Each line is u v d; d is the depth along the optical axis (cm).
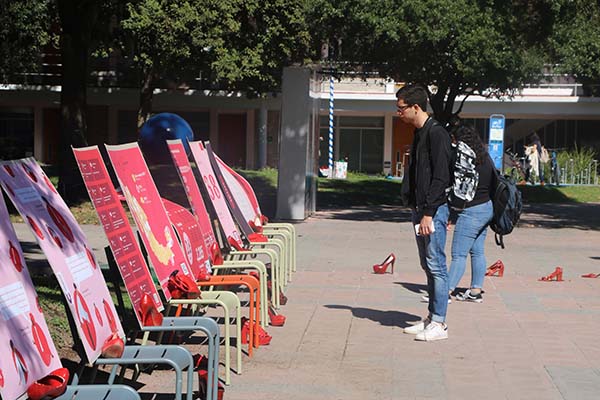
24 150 4222
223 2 2883
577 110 4028
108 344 525
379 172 4394
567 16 1998
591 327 934
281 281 1046
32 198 509
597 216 2458
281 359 774
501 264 1302
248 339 798
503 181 1017
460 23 1997
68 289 498
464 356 798
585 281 1256
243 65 3050
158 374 714
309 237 1762
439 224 833
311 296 1091
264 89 3506
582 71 2228
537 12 2003
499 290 1163
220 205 1003
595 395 680
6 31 2800
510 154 3925
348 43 2155
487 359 788
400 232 1902
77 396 474
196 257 810
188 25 2884
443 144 812
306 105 2053
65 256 516
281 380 706
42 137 4212
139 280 625
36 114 4191
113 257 609
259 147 4106
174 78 3831
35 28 2805
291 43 3044
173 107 4234
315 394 669
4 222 470
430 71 2228
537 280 1260
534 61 2161
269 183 2978
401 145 4403
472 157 990
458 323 942
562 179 3650
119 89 4022
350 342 844
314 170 2275
